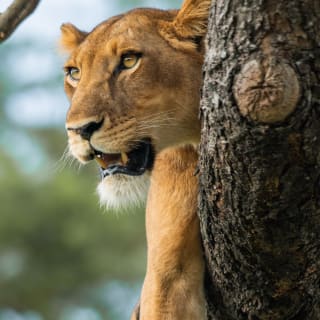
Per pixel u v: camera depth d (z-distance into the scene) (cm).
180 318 1075
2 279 3619
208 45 886
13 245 3609
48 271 3619
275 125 842
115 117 1054
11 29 978
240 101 842
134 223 3631
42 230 3600
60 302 3675
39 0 988
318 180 880
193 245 1073
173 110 1071
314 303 991
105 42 1077
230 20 854
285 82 828
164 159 1093
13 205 3600
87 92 1060
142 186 1097
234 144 868
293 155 862
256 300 985
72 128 1051
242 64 847
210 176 912
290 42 839
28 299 3638
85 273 3597
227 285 993
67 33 1221
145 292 1100
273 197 888
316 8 840
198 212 989
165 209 1084
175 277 1078
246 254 945
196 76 1073
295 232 911
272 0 840
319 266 949
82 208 3622
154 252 1088
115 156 1077
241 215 912
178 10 1135
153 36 1077
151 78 1062
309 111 840
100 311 3650
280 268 948
